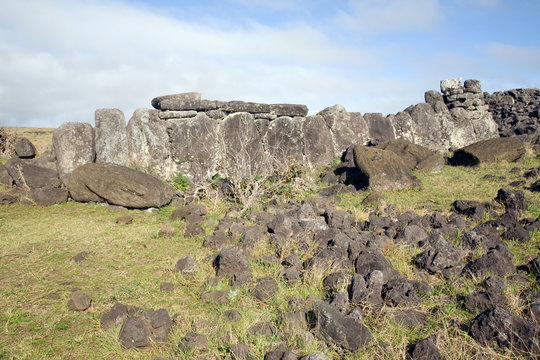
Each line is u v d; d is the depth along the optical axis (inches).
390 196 408.8
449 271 209.9
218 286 199.0
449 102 720.3
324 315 150.1
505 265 204.8
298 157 582.2
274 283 188.7
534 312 158.9
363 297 173.8
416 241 258.7
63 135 473.1
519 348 139.4
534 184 391.2
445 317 164.6
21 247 265.3
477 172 492.4
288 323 155.5
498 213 316.5
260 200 416.8
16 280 208.1
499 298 169.9
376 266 203.6
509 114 789.9
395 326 159.3
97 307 179.0
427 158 526.0
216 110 523.8
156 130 499.2
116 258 245.9
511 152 519.5
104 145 486.9
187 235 290.8
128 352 144.8
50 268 226.8
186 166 504.4
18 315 169.5
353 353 141.8
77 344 149.4
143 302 184.2
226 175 450.0
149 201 383.9
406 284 182.4
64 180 432.5
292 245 254.4
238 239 276.5
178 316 164.4
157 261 241.6
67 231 307.6
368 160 451.8
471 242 240.4
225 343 147.5
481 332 146.7
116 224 333.7
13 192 413.7
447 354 136.7
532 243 251.8
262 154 552.4
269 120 573.6
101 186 385.7
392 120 673.6
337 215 317.1
